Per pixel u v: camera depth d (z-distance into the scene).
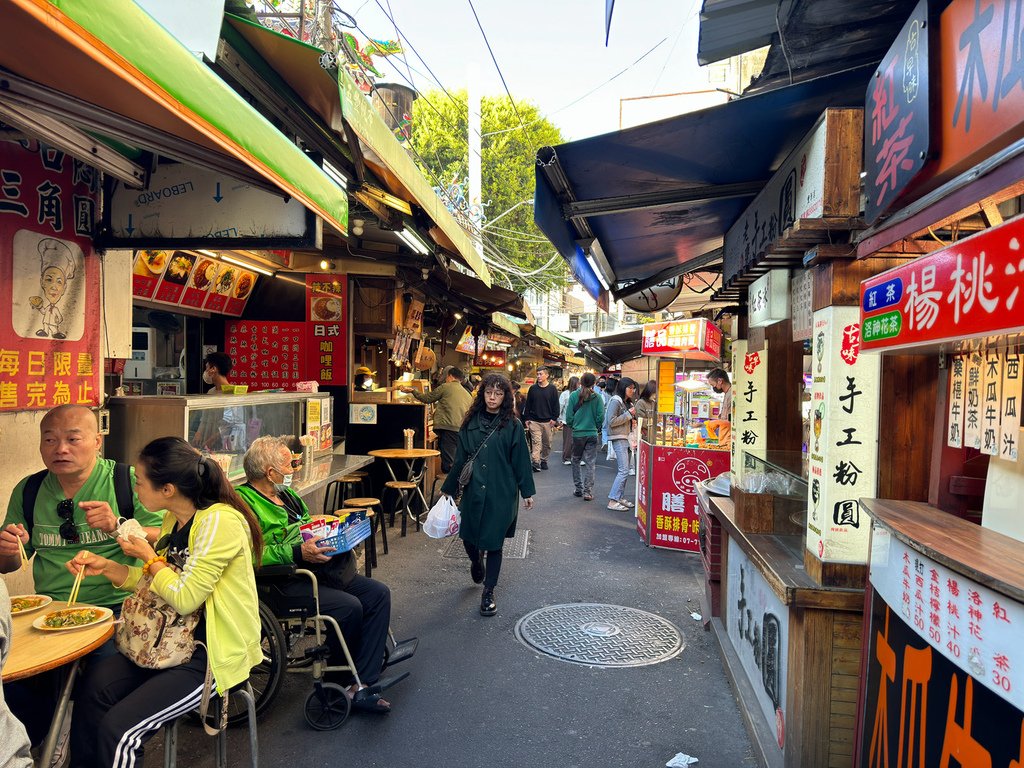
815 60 3.70
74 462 2.75
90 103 2.24
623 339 20.28
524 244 22.66
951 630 1.72
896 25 3.26
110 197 3.70
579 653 4.39
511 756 3.19
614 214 4.92
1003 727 1.48
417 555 6.77
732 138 3.74
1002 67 1.55
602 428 9.94
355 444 8.88
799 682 2.70
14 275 3.32
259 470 3.46
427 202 5.32
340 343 8.61
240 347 8.56
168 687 2.38
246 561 2.61
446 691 3.85
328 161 4.65
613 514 8.92
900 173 2.08
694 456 6.94
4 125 2.97
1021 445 1.97
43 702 2.53
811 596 2.62
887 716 2.11
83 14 1.43
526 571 6.25
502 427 5.28
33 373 3.46
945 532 2.01
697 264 6.65
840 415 2.66
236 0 3.33
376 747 3.26
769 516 3.73
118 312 4.18
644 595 5.58
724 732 3.43
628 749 3.26
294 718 3.53
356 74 6.54
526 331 16.91
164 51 1.73
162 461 2.51
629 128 3.56
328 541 3.40
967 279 1.62
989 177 1.58
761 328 4.55
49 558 2.84
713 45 4.03
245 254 7.38
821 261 2.72
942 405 2.47
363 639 3.62
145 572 2.46
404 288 9.29
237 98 2.14
